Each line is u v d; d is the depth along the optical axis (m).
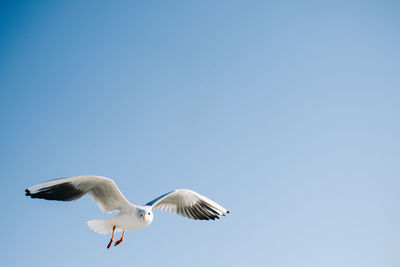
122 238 6.48
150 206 6.60
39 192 5.92
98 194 6.46
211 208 7.68
